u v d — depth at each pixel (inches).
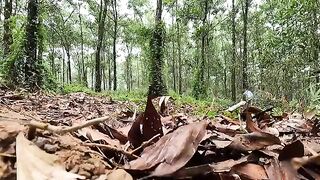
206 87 1032.2
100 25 1283.2
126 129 78.7
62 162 42.1
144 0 1678.2
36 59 533.3
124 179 43.0
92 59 2103.8
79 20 1845.5
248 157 56.3
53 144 46.2
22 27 557.6
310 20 315.6
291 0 316.8
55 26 1546.5
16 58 514.3
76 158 43.9
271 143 58.2
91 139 59.9
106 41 1936.5
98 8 1512.1
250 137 59.6
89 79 2839.6
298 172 53.6
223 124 99.9
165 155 49.4
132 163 50.1
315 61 309.9
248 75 861.2
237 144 58.6
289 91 390.6
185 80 2006.6
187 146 49.1
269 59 427.8
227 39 1817.2
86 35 1975.9
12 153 42.4
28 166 38.3
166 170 47.6
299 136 96.3
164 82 818.2
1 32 776.3
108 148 53.4
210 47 1809.8
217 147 58.9
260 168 54.2
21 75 514.6
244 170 52.9
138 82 2571.4
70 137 52.3
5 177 39.7
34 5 544.7
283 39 339.9
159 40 818.8
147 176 47.8
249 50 1151.0
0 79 441.1
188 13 1205.1
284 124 111.0
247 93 201.9
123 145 63.6
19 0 952.9
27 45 527.8
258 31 1061.8
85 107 241.3
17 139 40.8
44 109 176.2
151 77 807.1
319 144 72.1
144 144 55.4
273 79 412.2
